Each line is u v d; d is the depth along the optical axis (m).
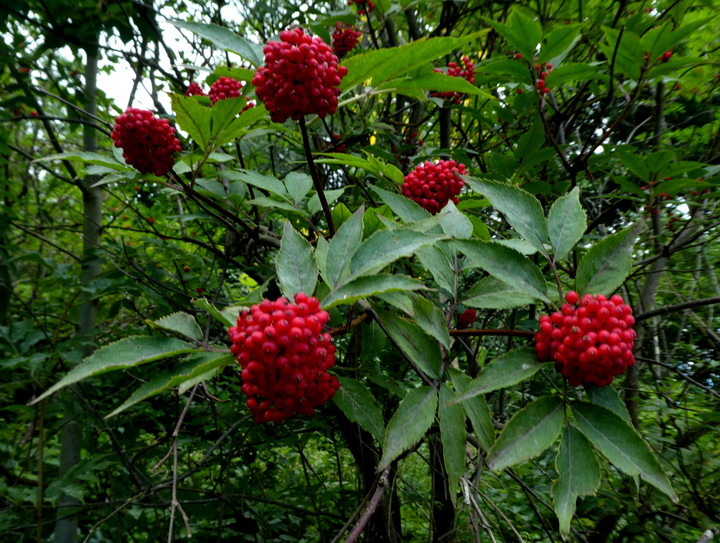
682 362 5.01
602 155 3.32
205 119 1.99
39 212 4.66
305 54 1.55
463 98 4.49
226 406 3.64
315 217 3.74
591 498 3.59
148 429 4.35
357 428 3.09
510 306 1.66
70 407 3.30
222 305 3.74
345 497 4.27
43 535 3.71
